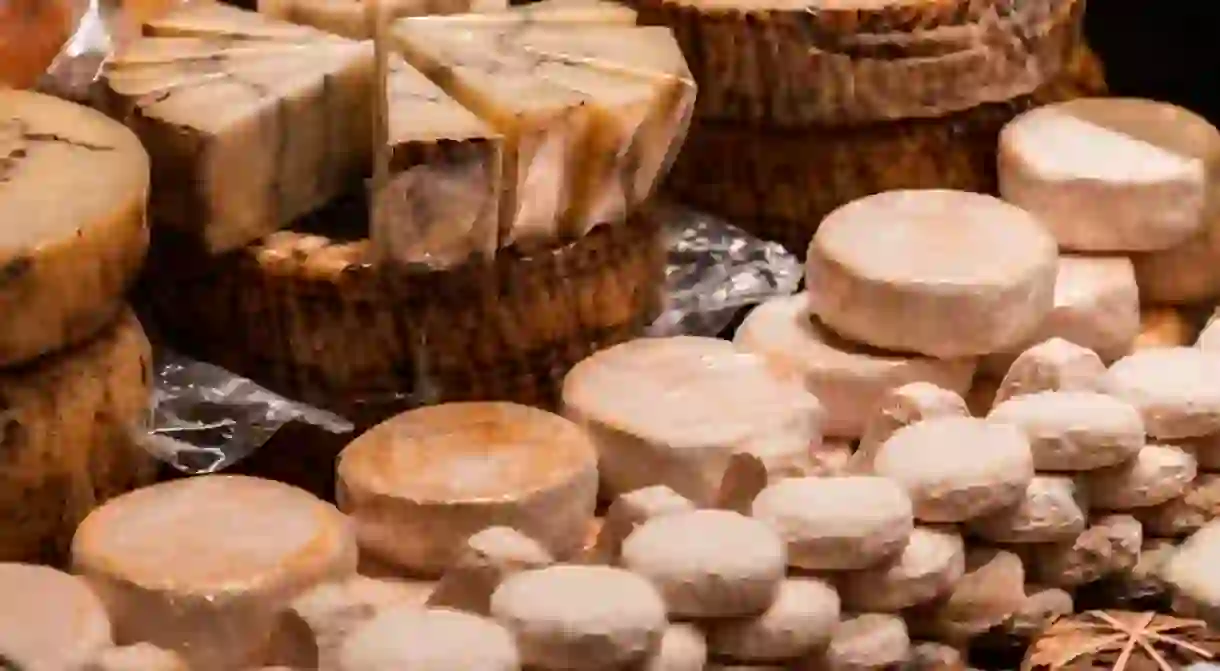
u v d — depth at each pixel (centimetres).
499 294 155
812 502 143
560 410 155
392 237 152
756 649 140
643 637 135
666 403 152
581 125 154
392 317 154
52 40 161
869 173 171
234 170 153
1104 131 172
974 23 168
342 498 147
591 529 150
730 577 138
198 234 154
